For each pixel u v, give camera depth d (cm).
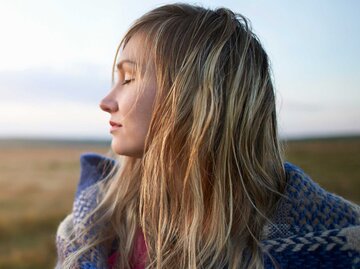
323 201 76
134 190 95
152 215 79
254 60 83
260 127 83
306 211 75
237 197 78
